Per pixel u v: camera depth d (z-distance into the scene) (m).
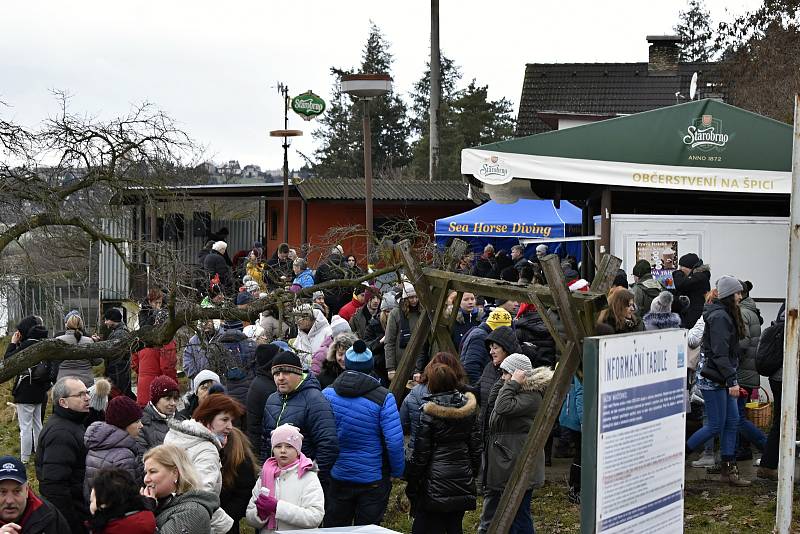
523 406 7.39
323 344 10.70
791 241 6.69
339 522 7.06
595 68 35.34
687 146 12.70
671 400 4.87
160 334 10.34
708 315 9.38
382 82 16.94
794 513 8.63
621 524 4.52
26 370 11.61
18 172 10.91
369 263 13.62
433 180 29.41
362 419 7.01
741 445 10.52
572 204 23.64
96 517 4.80
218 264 15.94
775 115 24.12
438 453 6.93
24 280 11.29
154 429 6.88
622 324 8.82
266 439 6.96
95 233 11.02
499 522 7.04
